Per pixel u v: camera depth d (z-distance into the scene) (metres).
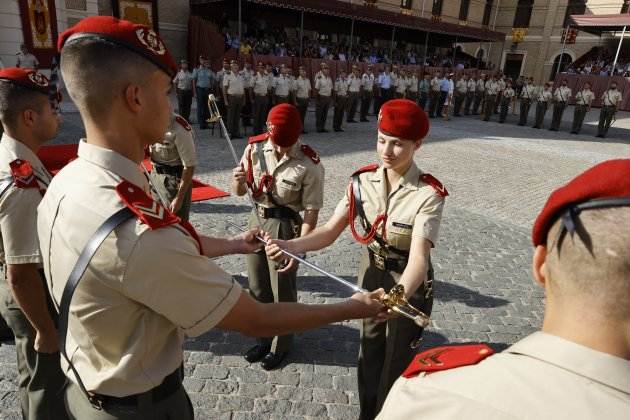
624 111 25.62
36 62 14.15
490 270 4.83
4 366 2.93
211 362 3.13
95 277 1.06
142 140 1.19
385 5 27.17
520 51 33.28
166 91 1.17
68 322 1.19
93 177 1.12
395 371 2.22
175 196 3.85
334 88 12.90
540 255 0.79
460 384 0.74
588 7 30.11
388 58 23.41
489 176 9.07
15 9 14.59
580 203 0.70
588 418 0.62
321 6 17.50
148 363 1.21
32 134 1.89
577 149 13.02
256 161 2.86
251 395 2.85
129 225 1.05
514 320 3.90
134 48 1.07
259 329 1.27
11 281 1.75
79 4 16.33
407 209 2.07
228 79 10.62
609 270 0.65
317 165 2.76
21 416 2.55
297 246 2.14
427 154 10.89
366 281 2.29
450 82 18.09
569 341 0.70
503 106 18.36
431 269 2.22
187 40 18.55
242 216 5.74
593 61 28.80
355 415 2.73
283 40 20.23
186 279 1.10
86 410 1.28
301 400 2.83
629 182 0.67
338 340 3.46
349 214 2.28
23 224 1.71
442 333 3.64
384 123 1.97
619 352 0.67
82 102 1.10
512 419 0.65
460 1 31.31
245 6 18.84
